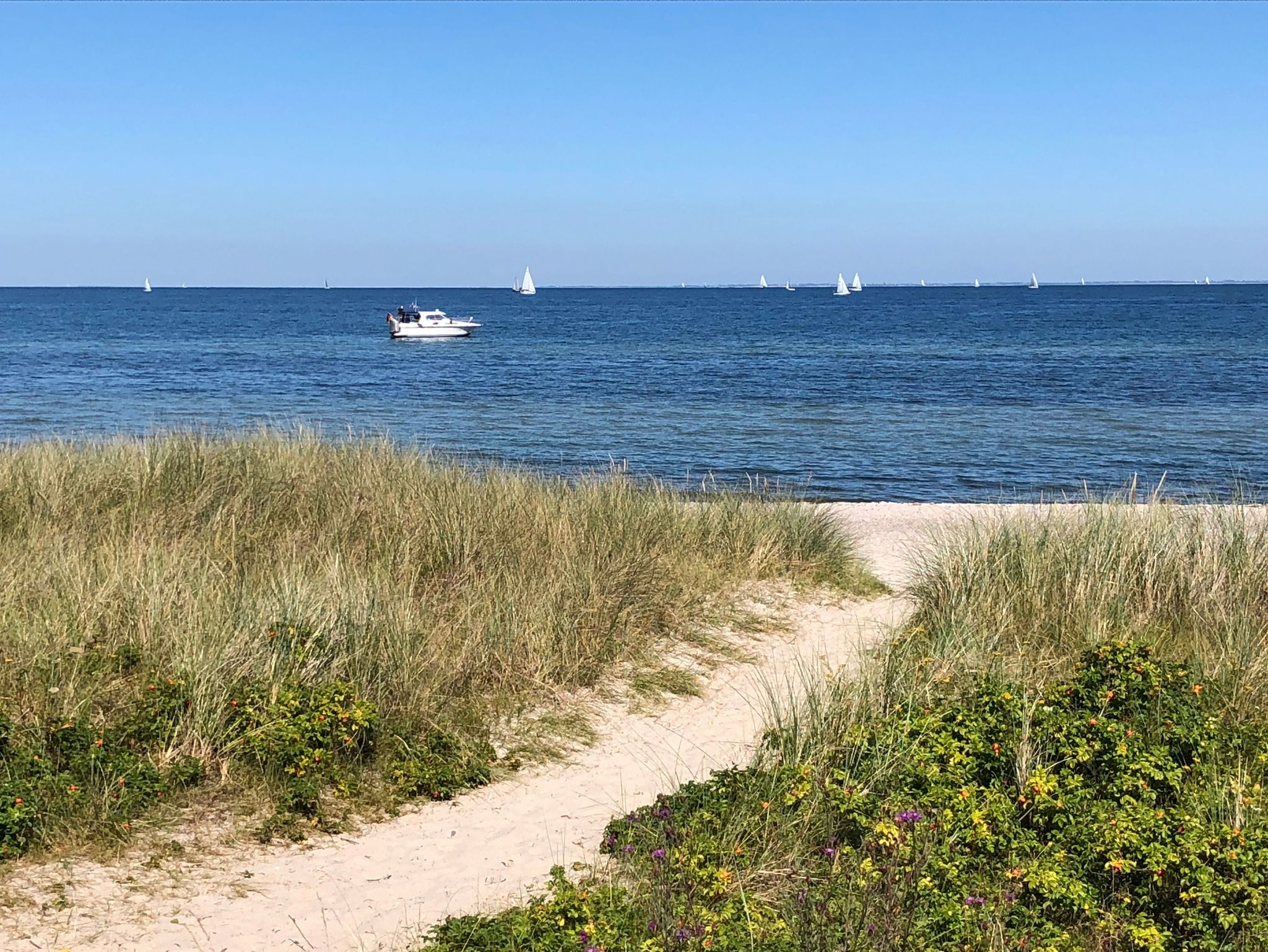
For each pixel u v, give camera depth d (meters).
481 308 159.38
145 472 11.36
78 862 5.22
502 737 7.06
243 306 167.88
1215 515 10.83
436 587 9.18
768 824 5.40
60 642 6.84
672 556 10.81
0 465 11.67
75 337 76.12
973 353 57.72
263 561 9.19
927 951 4.38
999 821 5.27
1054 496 19.56
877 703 6.71
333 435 25.14
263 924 4.86
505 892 5.20
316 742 6.35
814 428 28.58
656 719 7.55
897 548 13.47
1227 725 6.48
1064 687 6.64
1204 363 49.97
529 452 24.53
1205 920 4.56
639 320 112.69
